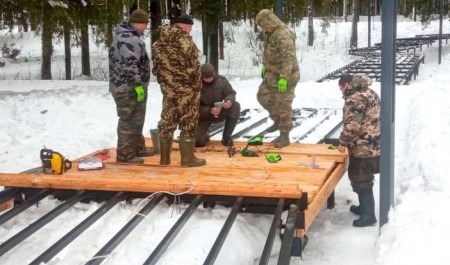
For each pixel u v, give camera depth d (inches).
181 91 225.8
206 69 261.9
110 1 585.9
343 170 252.5
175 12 689.0
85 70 974.4
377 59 1016.9
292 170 229.0
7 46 1330.0
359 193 221.3
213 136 351.3
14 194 211.9
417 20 1859.0
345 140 217.2
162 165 239.0
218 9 705.6
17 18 602.9
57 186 208.8
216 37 778.8
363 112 214.7
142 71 235.3
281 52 257.6
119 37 228.2
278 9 358.9
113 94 235.1
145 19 230.4
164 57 223.5
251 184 201.2
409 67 848.3
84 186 206.2
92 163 232.1
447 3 1227.9
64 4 568.1
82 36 711.7
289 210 179.5
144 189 202.7
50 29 609.6
